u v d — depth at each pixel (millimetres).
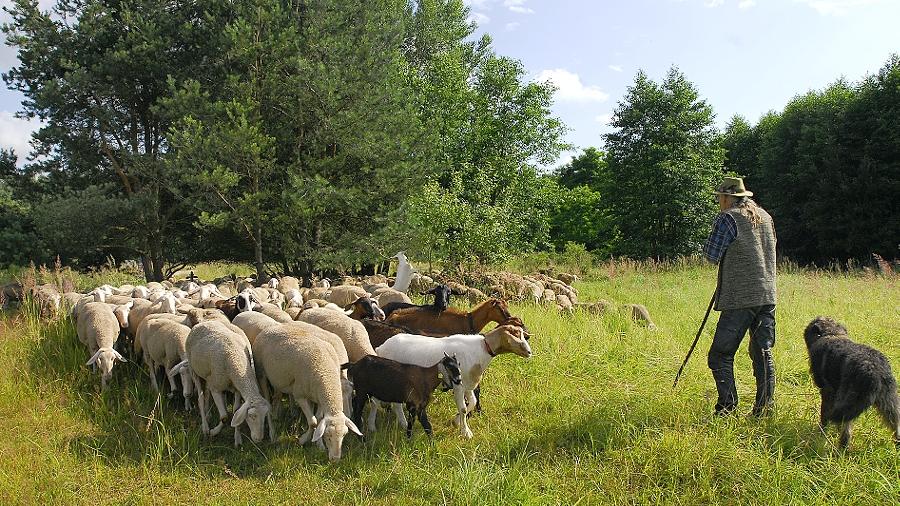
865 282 16172
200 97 14750
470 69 29328
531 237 26422
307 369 5812
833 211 28656
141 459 5785
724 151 32875
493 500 4758
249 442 6211
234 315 8383
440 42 27266
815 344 5836
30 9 16547
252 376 6098
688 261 25094
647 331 9758
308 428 6242
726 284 5984
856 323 10070
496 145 25141
